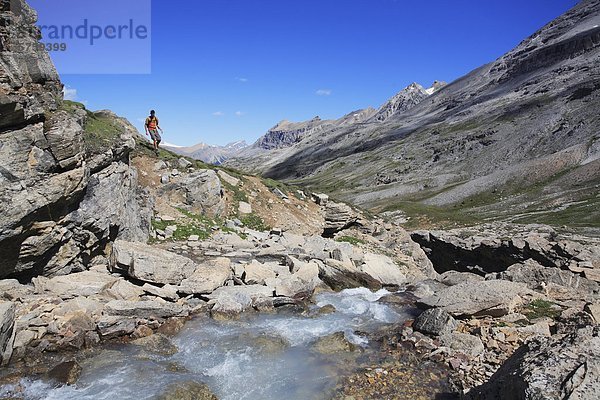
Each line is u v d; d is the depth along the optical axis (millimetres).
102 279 17344
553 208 104750
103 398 11031
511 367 9242
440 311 15992
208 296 18078
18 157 15094
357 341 15734
